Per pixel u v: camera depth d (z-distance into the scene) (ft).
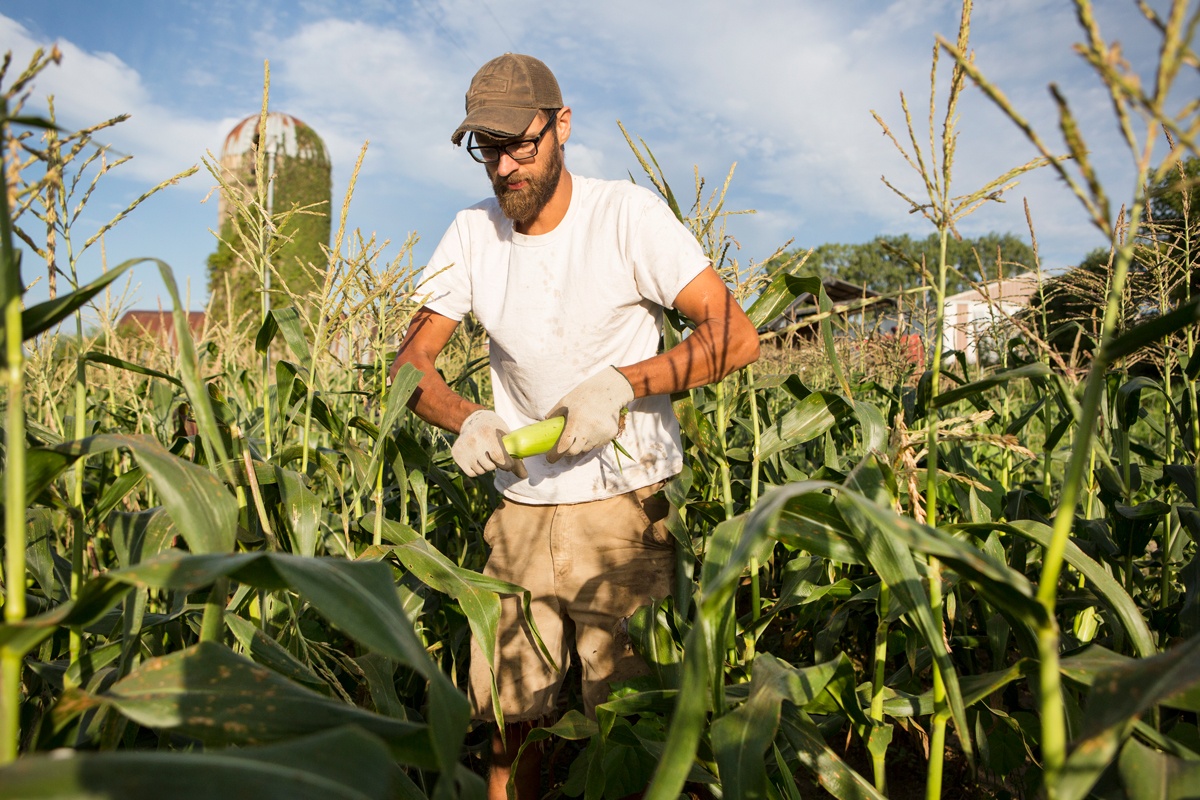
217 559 3.38
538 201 7.54
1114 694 3.22
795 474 9.91
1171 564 9.04
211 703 3.55
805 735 5.40
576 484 7.93
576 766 7.49
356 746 2.69
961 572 3.60
